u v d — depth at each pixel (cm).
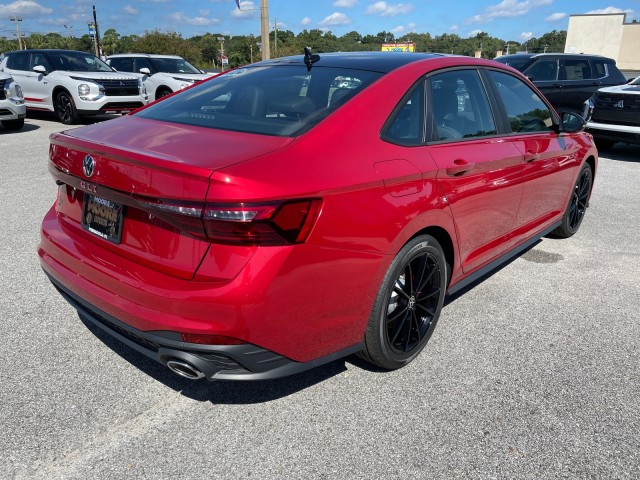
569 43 5594
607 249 504
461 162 297
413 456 231
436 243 290
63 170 264
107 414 253
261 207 202
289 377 287
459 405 266
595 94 1009
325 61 319
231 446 235
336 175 228
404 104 281
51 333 322
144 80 1330
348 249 232
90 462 224
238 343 212
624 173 864
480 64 356
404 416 257
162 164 211
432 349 318
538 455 234
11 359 294
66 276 259
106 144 242
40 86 1269
